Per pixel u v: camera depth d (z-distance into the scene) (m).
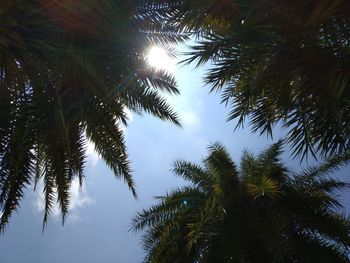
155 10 10.84
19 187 13.06
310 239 18.53
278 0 8.70
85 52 10.37
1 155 12.56
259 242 16.94
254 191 16.81
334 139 9.24
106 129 13.41
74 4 9.46
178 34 11.02
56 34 9.88
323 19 8.21
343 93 8.75
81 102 12.23
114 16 10.26
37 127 12.39
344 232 18.14
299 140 9.62
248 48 9.30
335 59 8.57
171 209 19.72
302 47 8.89
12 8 8.89
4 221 13.12
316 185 19.67
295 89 9.09
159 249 18.47
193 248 18.03
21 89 10.71
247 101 10.35
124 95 13.41
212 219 17.53
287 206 18.89
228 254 16.62
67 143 11.77
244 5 9.20
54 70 10.70
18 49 9.49
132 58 11.56
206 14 9.47
